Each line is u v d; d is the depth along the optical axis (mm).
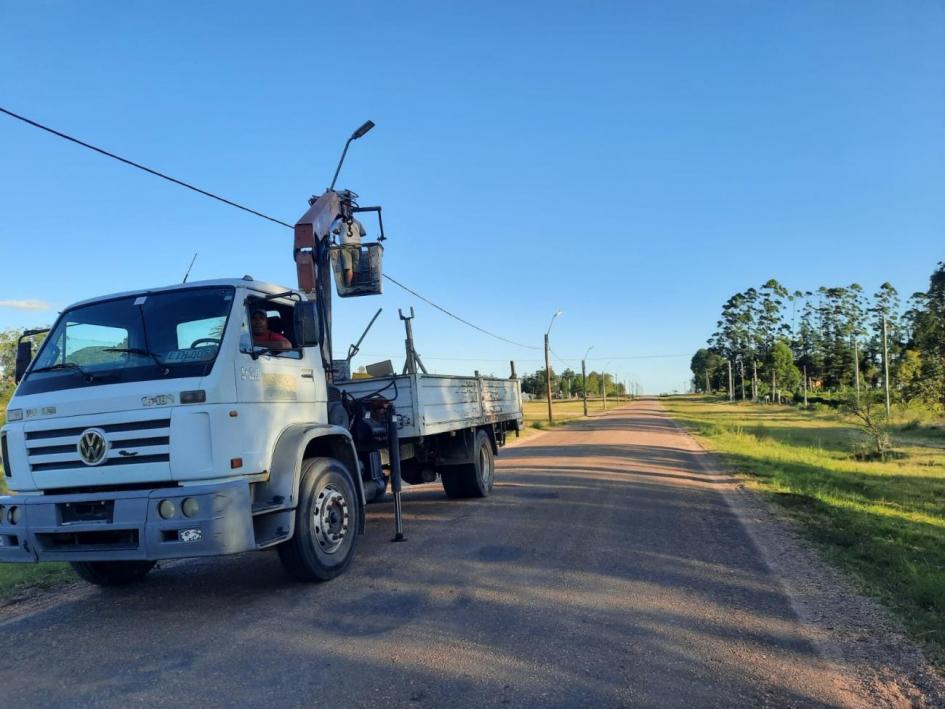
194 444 5512
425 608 5809
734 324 108125
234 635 5270
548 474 16203
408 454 10508
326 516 6746
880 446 23297
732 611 5664
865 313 86812
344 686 4281
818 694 4113
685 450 23547
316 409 7199
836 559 7453
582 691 4164
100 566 6836
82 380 5871
